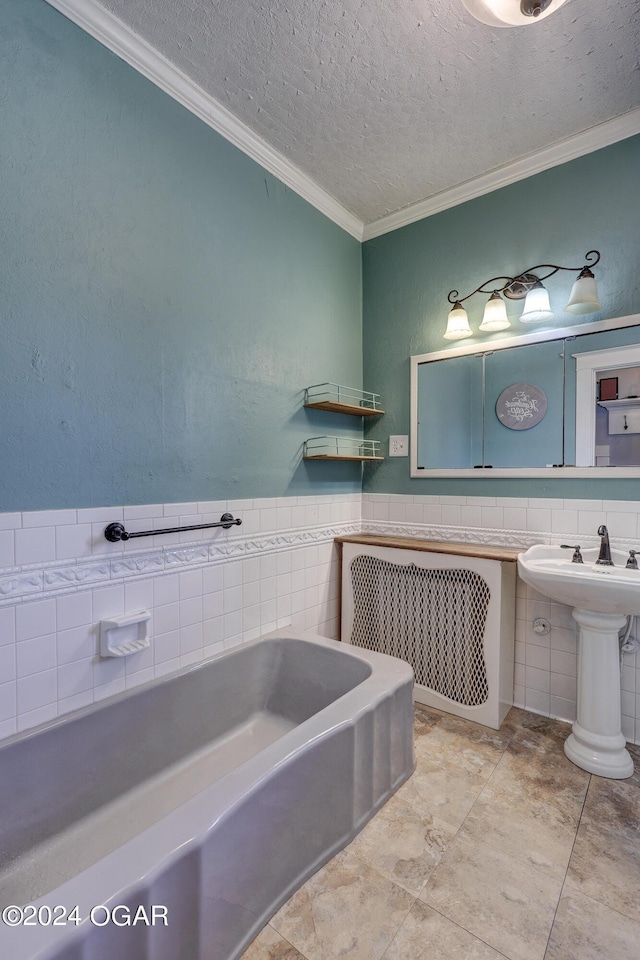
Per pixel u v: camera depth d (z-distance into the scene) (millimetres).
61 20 1360
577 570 1768
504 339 2217
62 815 1329
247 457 2012
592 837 1368
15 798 1236
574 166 2018
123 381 1541
